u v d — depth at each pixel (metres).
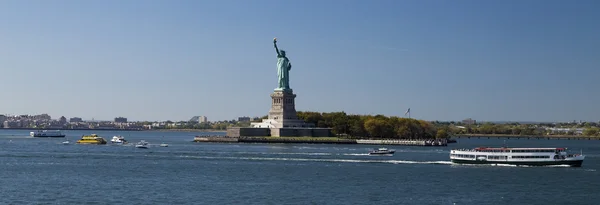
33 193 172.38
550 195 177.88
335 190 183.12
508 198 173.00
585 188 190.25
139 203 159.38
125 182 195.88
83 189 180.38
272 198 168.50
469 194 178.50
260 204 159.88
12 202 158.88
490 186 193.12
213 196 170.38
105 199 164.38
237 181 199.88
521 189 187.62
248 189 183.12
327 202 163.88
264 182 198.12
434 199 170.25
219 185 190.62
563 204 165.25
